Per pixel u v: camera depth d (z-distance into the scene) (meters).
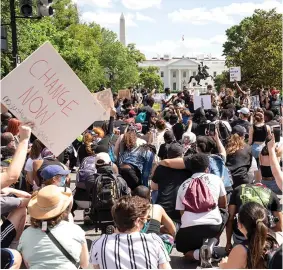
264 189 5.27
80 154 8.36
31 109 4.24
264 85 40.31
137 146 7.29
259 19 42.97
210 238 5.61
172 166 6.09
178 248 5.97
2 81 4.16
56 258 3.60
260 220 3.51
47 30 41.25
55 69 4.23
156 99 26.70
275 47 40.59
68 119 4.33
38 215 3.65
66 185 5.75
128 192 6.06
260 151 8.78
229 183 6.21
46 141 4.32
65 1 56.44
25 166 6.98
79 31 59.44
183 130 10.27
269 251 3.48
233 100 16.69
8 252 3.61
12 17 13.32
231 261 3.60
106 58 81.00
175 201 6.00
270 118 9.57
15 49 13.50
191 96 19.86
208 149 6.33
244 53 42.47
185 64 152.75
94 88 58.94
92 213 5.99
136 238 3.57
